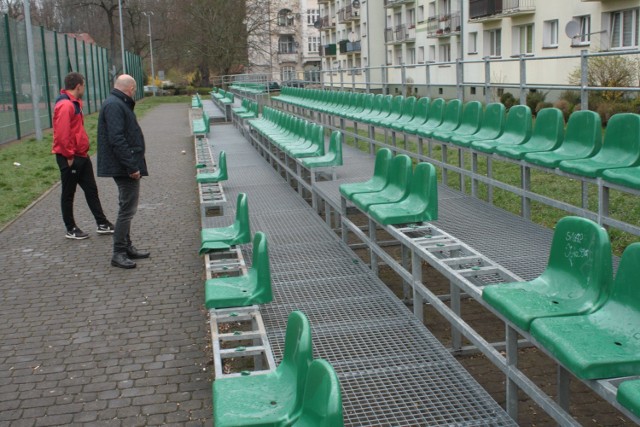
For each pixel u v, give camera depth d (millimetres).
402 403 3205
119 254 6301
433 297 3992
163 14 52156
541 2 22703
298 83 25906
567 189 7980
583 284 3016
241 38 47406
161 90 57594
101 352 4473
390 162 5602
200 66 53344
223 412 2627
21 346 4605
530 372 3932
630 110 8422
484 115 7559
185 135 19578
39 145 16125
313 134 8500
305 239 6387
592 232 2984
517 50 25062
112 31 54375
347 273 5281
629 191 4719
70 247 7094
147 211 8711
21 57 18125
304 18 67938
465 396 3242
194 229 7645
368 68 12883
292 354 2801
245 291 4109
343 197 5961
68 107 7047
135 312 5160
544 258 4633
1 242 7379
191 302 5336
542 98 10539
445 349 3760
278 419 2492
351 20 49812
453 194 6969
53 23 56625
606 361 2385
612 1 19172
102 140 6031
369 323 4215
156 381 4043
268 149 11062
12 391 3977
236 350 3447
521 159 6000
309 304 4602
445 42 33125
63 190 7289
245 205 5293
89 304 5367
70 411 3727
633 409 2125
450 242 4340
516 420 3133
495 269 3791
